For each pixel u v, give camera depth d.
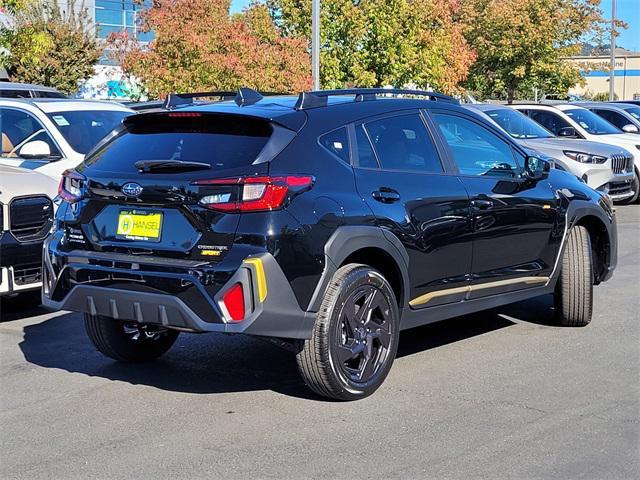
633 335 7.05
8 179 7.39
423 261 5.81
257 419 5.12
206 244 4.95
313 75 16.64
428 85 22.72
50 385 5.84
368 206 5.45
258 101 5.81
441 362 6.29
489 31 31.31
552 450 4.61
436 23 22.58
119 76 30.09
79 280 5.31
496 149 6.75
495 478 4.26
